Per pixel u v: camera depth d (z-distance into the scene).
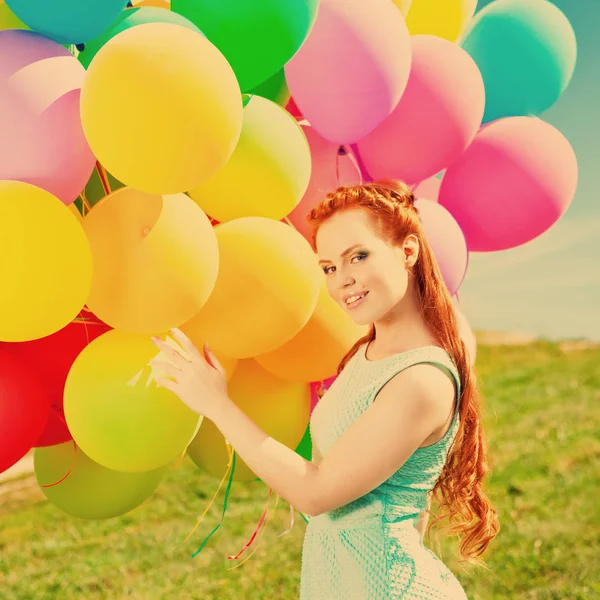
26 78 1.75
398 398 1.50
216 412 1.54
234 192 2.15
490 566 3.97
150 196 1.86
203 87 1.64
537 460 5.55
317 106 2.21
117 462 2.00
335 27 2.12
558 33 2.91
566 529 4.40
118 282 1.84
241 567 4.12
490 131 2.75
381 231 1.59
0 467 2.06
